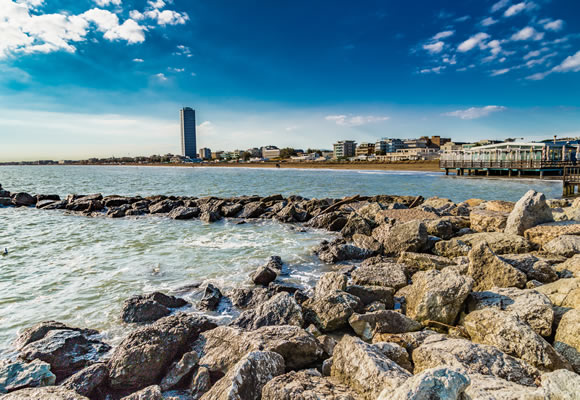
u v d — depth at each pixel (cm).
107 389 553
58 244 1488
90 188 4778
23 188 4803
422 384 333
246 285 1018
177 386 549
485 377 446
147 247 1442
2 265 1189
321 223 1880
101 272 1122
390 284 932
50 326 708
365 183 5391
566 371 393
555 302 703
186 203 2570
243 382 460
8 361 612
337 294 771
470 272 895
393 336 618
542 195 1245
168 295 899
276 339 590
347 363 503
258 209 2206
